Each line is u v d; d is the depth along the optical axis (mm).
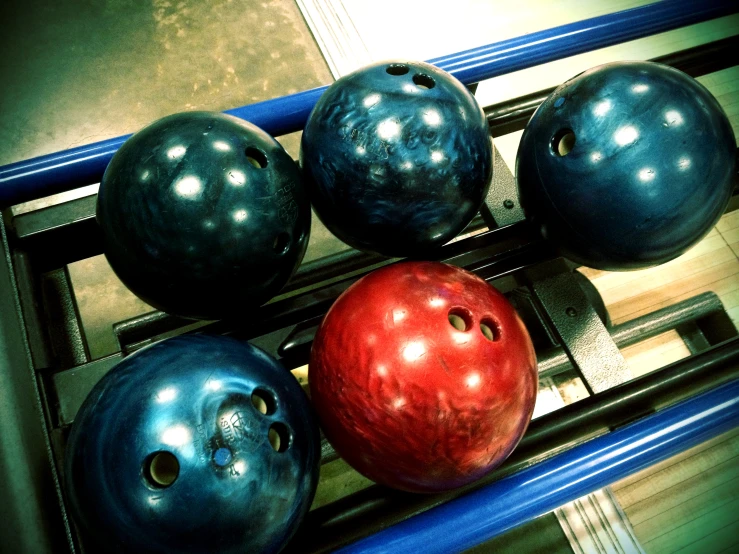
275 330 1046
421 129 758
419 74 826
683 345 1721
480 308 711
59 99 1864
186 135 743
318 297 1057
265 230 761
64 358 1101
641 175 788
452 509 854
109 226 763
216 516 626
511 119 1353
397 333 674
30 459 855
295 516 712
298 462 695
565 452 923
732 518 1497
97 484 637
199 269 755
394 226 828
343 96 794
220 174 726
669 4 1352
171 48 1972
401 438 675
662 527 1475
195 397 644
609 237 859
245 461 635
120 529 636
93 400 688
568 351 1122
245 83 1941
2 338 907
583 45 1318
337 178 796
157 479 638
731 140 844
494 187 1264
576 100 841
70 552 854
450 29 2139
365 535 910
